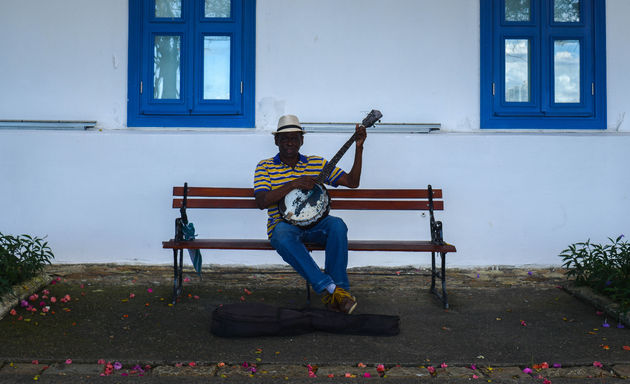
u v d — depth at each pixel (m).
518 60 5.59
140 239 5.38
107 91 5.45
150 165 5.37
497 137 5.41
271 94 5.49
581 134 5.44
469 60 5.51
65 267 5.28
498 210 5.43
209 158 5.38
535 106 5.57
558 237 5.43
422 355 3.30
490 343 3.50
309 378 2.97
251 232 5.41
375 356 3.28
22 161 5.32
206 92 5.55
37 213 5.34
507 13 5.57
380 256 5.46
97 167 5.35
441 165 5.43
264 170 4.22
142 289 4.62
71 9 5.41
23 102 5.41
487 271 5.41
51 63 5.41
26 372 3.00
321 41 5.47
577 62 5.60
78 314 3.95
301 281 5.04
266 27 5.47
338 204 4.63
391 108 5.51
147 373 3.03
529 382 2.95
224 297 4.46
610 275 4.28
